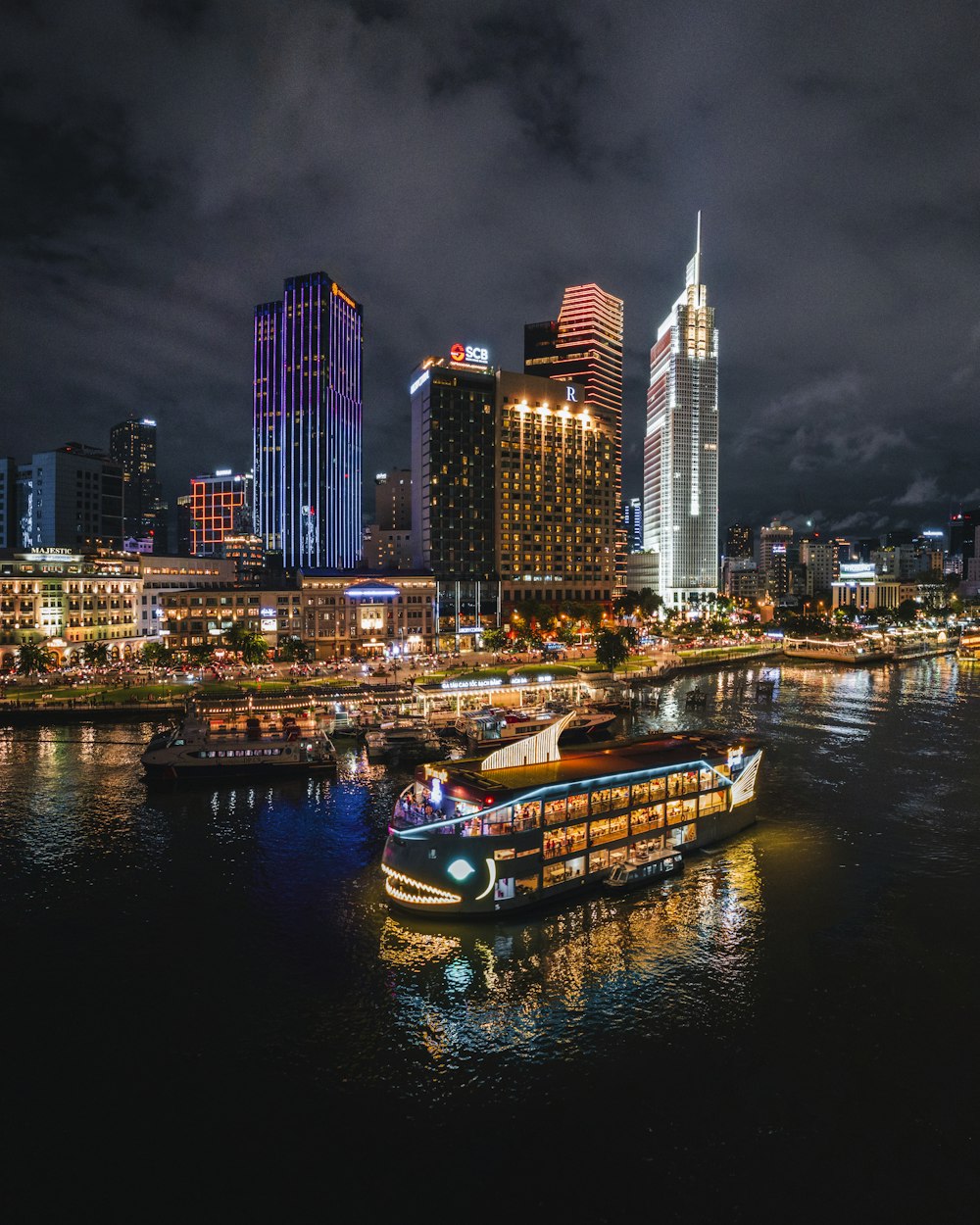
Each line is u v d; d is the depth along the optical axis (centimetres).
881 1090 4681
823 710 17038
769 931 6575
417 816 7275
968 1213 3841
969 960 6094
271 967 5994
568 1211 3856
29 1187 3981
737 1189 3991
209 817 9400
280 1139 4306
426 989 5719
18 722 14750
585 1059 4969
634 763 8006
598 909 6981
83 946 6291
